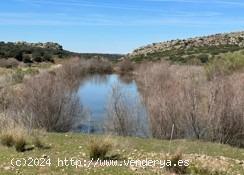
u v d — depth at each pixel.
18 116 17.89
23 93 20.08
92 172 9.25
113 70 75.38
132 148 12.59
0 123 14.98
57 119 19.70
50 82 20.48
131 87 42.03
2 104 20.58
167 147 13.10
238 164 11.02
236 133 16.67
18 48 100.56
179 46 119.38
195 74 34.38
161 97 18.39
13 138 12.29
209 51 93.44
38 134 14.58
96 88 45.91
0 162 10.13
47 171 9.30
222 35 124.88
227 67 35.91
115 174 9.13
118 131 18.58
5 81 34.06
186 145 14.14
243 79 21.06
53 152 11.55
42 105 19.41
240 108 16.80
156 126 17.84
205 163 10.23
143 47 133.50
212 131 16.83
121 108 18.67
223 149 13.79
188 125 17.50
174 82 22.25
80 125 21.16
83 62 71.19
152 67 46.09
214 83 17.95
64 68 53.41
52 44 127.25
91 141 11.73
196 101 17.66
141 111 19.59
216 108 16.89
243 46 99.94
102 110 27.77
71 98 20.75
